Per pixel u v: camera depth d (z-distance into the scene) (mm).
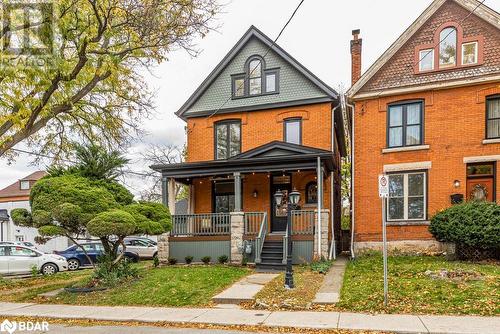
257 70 17359
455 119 14211
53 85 9719
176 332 6754
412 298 8094
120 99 14109
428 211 14320
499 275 9438
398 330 6293
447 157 14203
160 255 15086
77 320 7930
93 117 13836
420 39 14961
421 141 14719
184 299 9227
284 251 13281
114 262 11391
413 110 15016
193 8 10648
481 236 11375
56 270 16281
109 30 9969
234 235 14430
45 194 10391
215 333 6613
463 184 13906
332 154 13789
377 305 7801
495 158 13516
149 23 10430
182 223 15367
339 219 20391
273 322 7027
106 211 10531
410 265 11703
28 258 15781
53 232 10148
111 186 11789
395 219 14852
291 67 16734
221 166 15188
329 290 9281
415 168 14625
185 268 13312
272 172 16125
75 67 9969
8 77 8797
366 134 15539
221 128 17828
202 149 17891
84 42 9602
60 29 9219
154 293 9805
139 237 21828
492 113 13906
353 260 14156
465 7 14320
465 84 14031
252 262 14055
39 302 9789
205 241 14906
